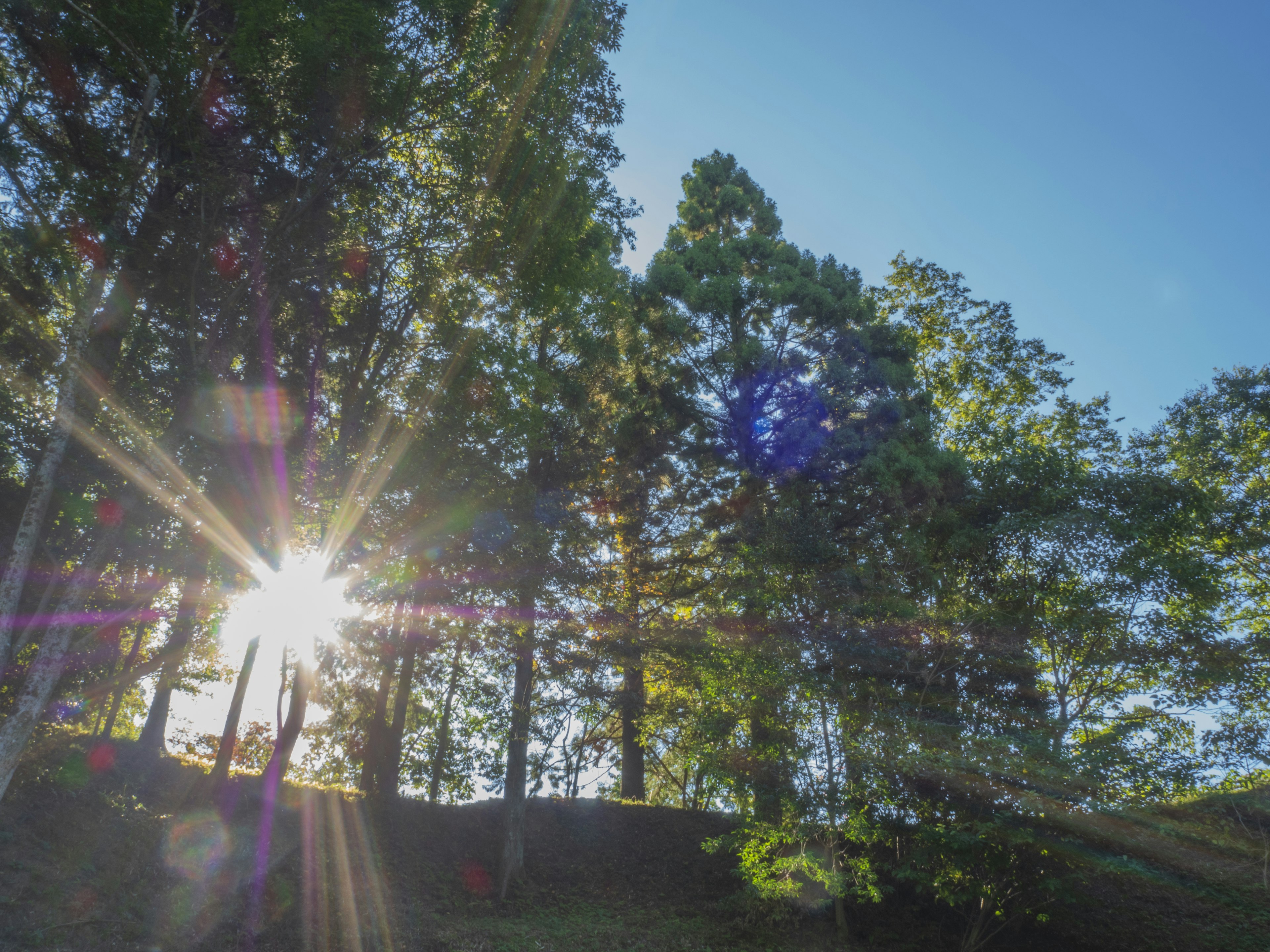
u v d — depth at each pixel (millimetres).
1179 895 16750
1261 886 14391
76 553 12828
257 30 11594
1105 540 16109
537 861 20094
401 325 16750
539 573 17922
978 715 15898
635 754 25484
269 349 15219
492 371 16156
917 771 14727
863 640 16547
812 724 16281
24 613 12258
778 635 17188
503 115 14961
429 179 14375
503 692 19000
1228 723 15195
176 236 12453
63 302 12336
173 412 13531
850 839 15695
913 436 21719
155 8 10820
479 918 16828
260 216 13211
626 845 21266
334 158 12930
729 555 23062
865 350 23531
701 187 30062
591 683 18891
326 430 17453
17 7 10648
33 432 12227
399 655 19172
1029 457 19219
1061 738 15125
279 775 16922
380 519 16141
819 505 21734
